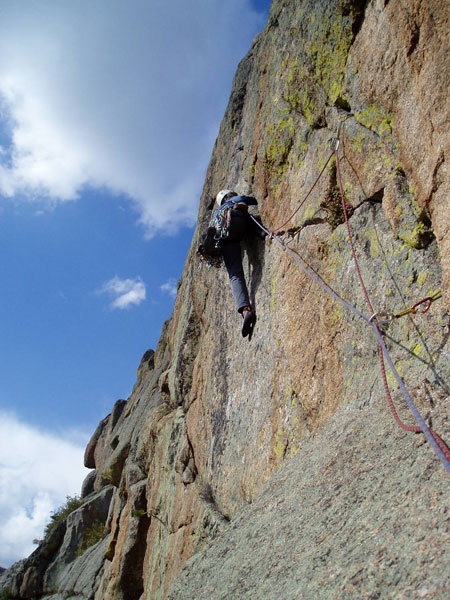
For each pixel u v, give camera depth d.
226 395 7.54
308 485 3.77
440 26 3.82
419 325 4.03
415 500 2.69
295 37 6.63
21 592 19.52
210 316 9.15
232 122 9.76
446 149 3.71
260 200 7.45
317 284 5.56
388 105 4.56
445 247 3.74
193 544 7.30
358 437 3.79
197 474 8.31
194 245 10.92
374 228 4.90
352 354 4.74
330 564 2.68
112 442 20.00
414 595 2.08
